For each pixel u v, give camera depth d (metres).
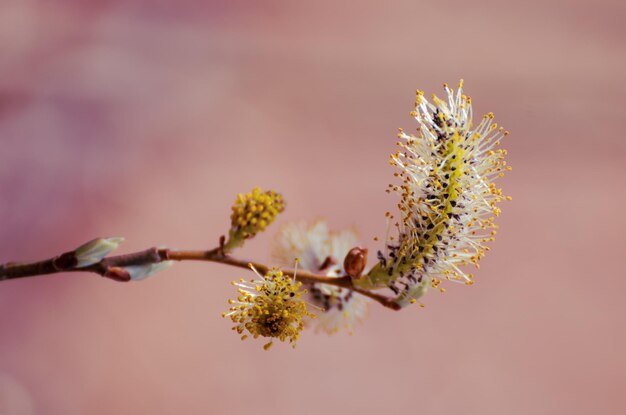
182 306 0.58
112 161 0.62
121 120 0.63
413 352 0.59
